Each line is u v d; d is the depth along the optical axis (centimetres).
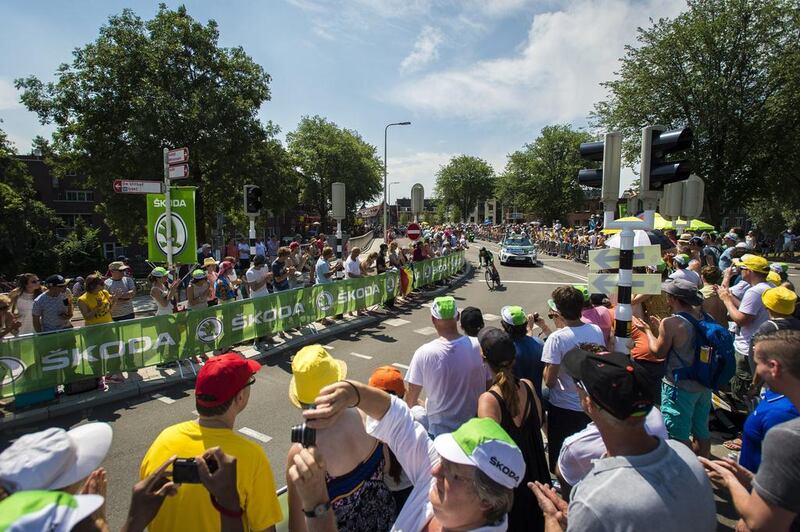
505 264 2419
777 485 156
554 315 385
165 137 2225
